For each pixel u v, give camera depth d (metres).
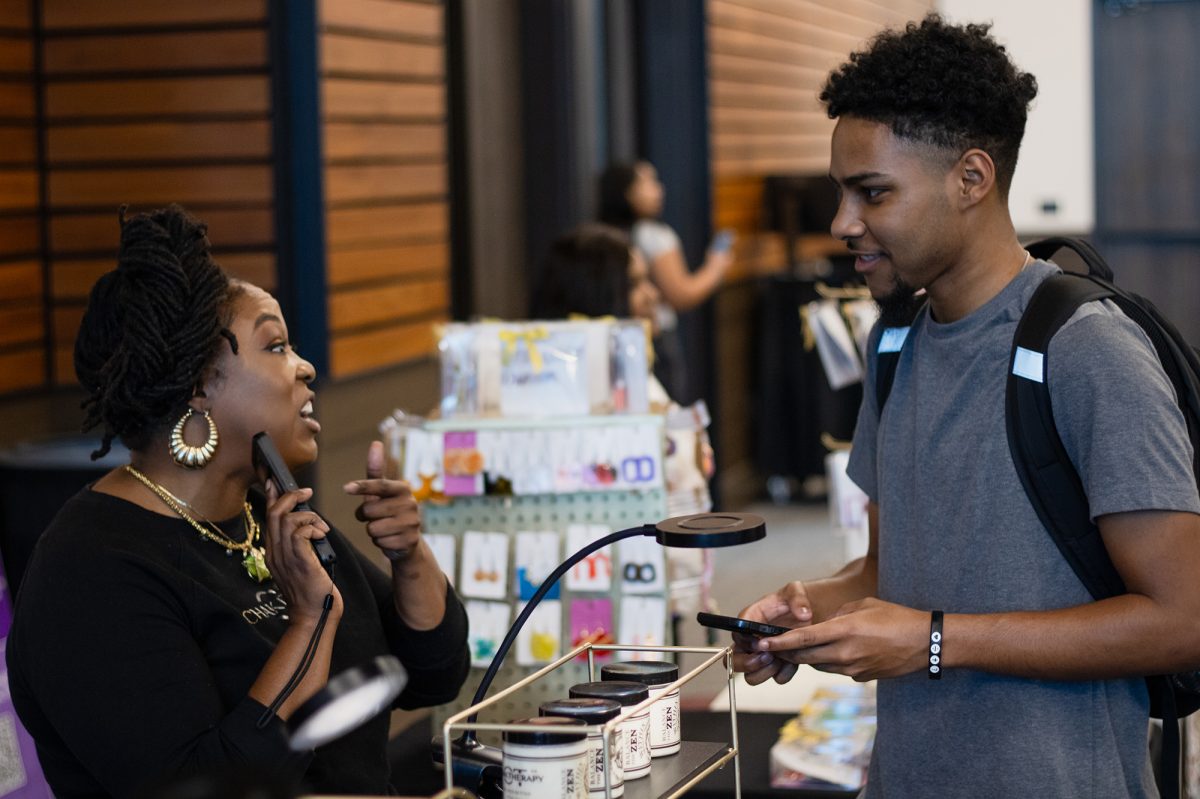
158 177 4.98
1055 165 11.45
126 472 2.06
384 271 5.56
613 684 1.88
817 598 2.26
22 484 4.42
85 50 5.00
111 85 4.99
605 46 8.20
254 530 2.16
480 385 3.39
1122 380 1.86
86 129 5.02
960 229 1.97
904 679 2.07
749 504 9.16
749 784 3.04
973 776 1.99
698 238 8.35
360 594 2.26
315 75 4.95
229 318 2.04
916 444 2.05
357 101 5.32
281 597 2.09
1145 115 11.67
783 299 9.05
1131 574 1.87
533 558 3.29
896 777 2.07
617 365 3.38
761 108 9.32
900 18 12.16
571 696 1.85
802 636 1.90
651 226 7.37
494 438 3.28
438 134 5.98
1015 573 1.94
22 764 3.47
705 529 1.83
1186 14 11.45
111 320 2.00
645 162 8.35
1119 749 1.97
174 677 1.89
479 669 3.33
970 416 1.99
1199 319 11.73
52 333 5.11
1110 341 1.88
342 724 1.43
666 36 8.24
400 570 2.31
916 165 1.94
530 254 7.70
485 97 7.21
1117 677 1.90
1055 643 1.86
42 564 1.94
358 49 5.31
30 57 5.00
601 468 3.25
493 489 3.27
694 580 3.87
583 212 7.80
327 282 5.11
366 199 5.41
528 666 3.32
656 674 1.93
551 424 3.28
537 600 1.99
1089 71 11.59
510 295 7.54
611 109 8.26
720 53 8.54
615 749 1.75
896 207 1.96
